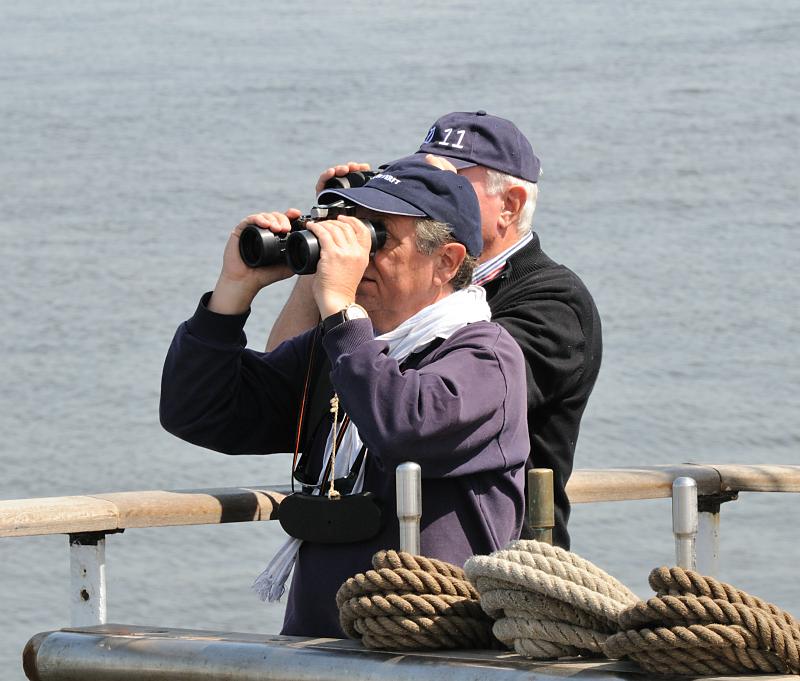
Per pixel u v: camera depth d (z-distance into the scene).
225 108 106.25
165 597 36.22
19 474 48.47
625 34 129.12
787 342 57.81
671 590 8.09
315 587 10.38
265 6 161.00
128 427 52.03
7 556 39.69
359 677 8.53
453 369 9.96
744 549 37.03
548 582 8.38
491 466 10.05
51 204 82.69
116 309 64.94
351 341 10.00
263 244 11.02
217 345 11.38
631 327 60.31
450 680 8.25
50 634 9.87
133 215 79.81
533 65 116.19
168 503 11.60
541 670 8.11
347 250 10.20
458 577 9.12
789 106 96.56
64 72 125.62
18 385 56.38
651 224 74.25
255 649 8.97
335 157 91.38
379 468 10.34
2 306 65.44
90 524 11.17
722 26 129.62
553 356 12.62
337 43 132.38
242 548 38.97
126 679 9.38
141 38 143.38
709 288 64.44
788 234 71.44
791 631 8.01
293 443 12.09
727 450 48.72
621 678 7.94
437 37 133.25
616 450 48.81
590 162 86.00
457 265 10.63
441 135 14.04
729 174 82.00
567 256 69.94
